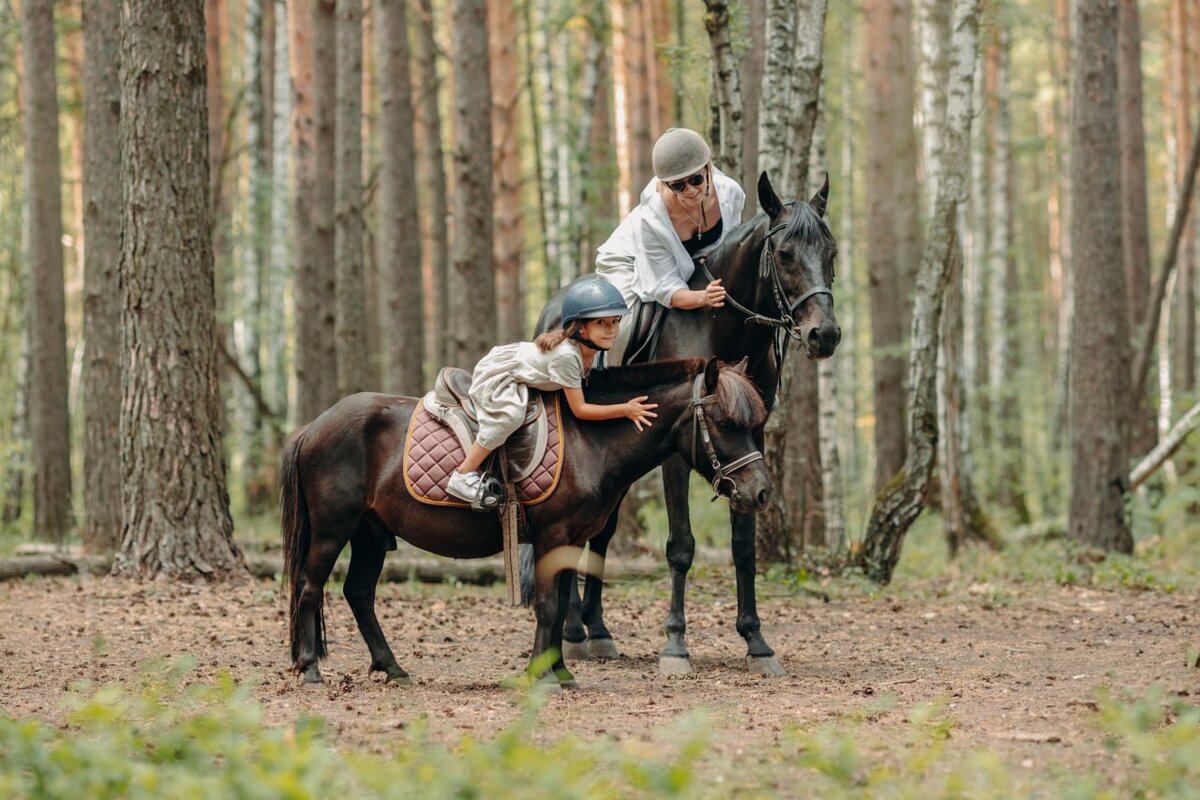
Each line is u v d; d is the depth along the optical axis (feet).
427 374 81.10
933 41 59.36
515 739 17.12
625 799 16.57
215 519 41.50
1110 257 54.90
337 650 30.45
